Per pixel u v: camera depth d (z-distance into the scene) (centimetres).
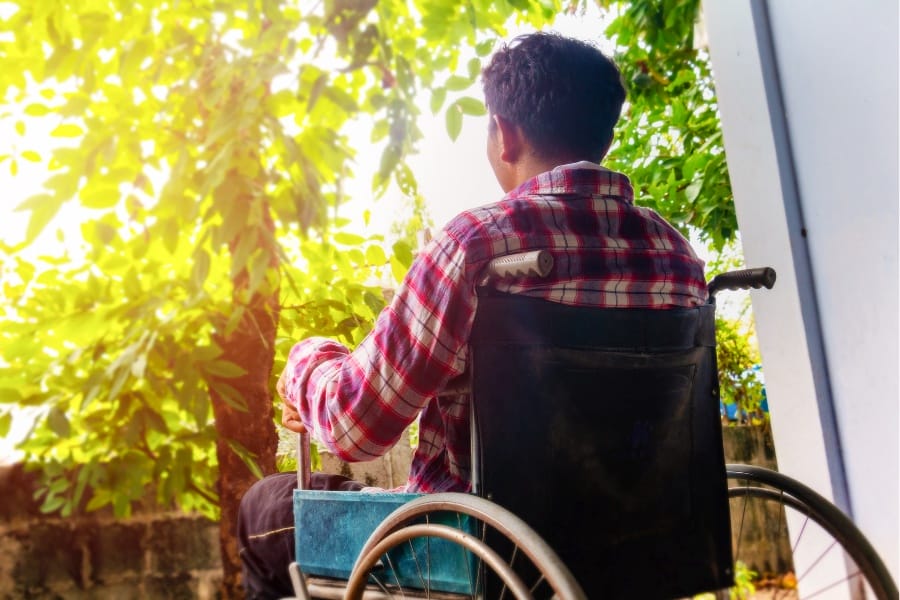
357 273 279
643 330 130
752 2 227
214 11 217
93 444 240
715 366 146
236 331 250
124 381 209
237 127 191
